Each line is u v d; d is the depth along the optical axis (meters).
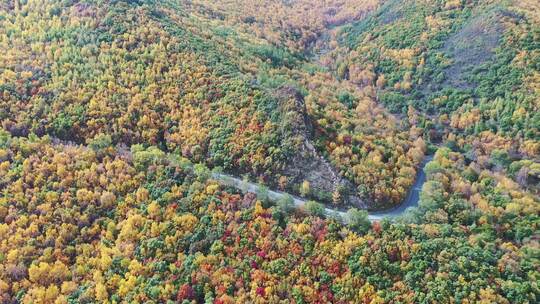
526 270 127.06
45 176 144.75
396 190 156.38
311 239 130.62
